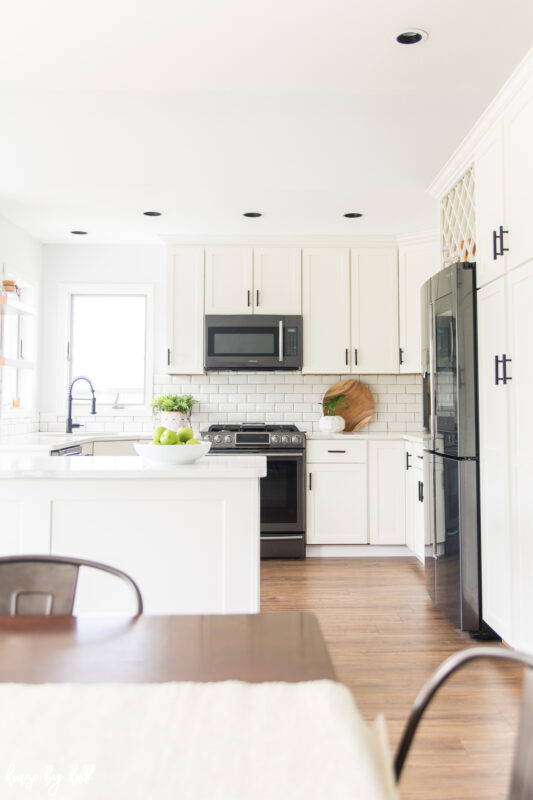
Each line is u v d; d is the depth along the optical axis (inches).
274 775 25.6
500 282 102.8
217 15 91.4
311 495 182.9
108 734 28.6
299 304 192.1
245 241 191.5
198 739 28.3
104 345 206.8
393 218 174.1
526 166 93.0
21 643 39.7
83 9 89.7
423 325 137.9
